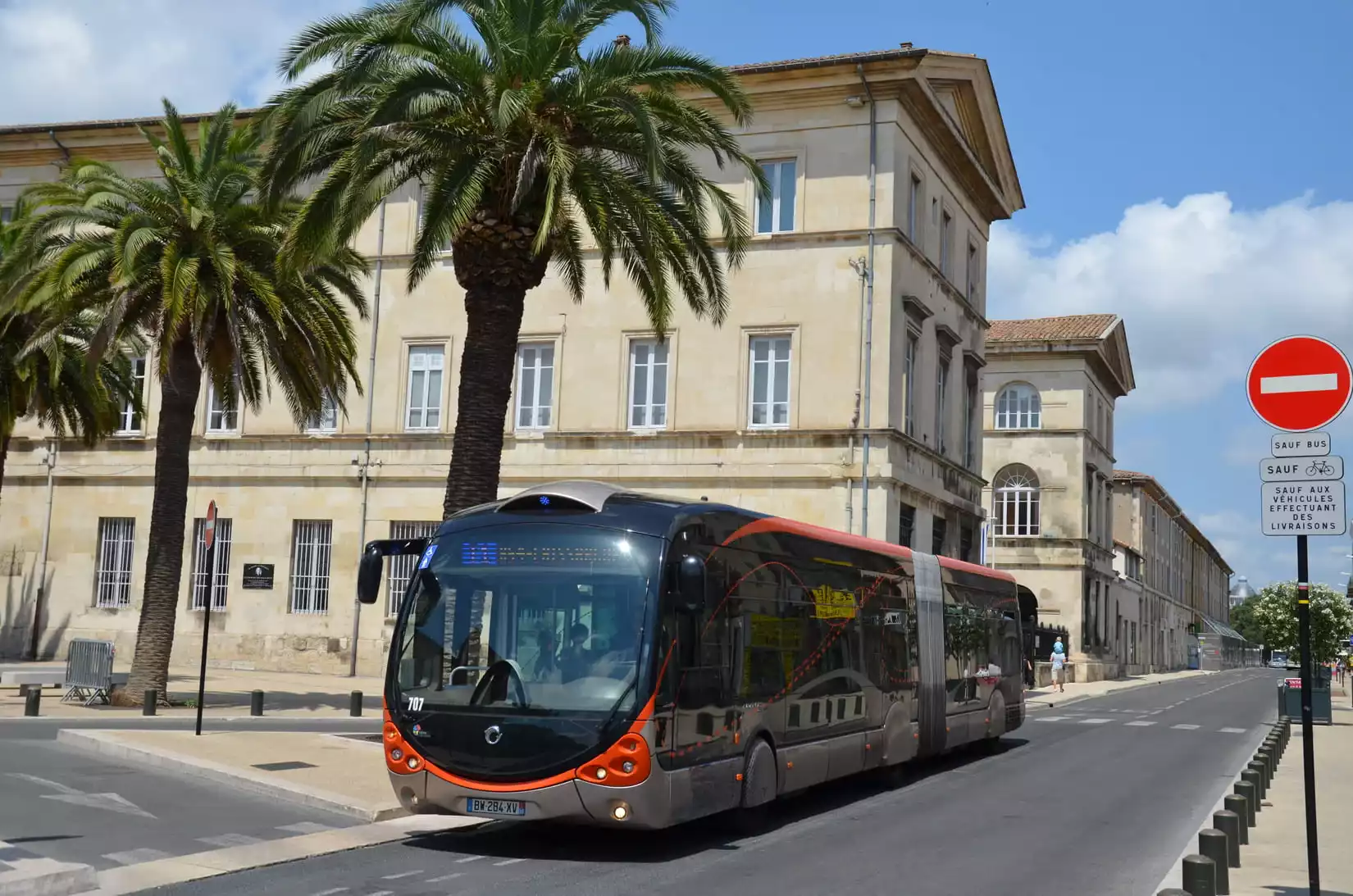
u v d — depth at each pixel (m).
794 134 35.22
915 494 35.88
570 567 12.20
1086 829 14.65
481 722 11.80
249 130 25.17
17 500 40.91
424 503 37.31
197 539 39.38
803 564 15.59
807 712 15.27
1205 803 17.19
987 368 65.75
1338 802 17.31
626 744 11.49
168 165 24.95
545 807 11.54
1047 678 57.28
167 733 18.98
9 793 13.73
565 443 35.97
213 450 39.44
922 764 22.00
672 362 35.44
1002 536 64.25
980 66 39.84
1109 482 73.00
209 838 11.92
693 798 12.24
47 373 29.17
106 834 11.79
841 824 14.71
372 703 28.92
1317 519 9.38
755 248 35.06
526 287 19.16
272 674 37.09
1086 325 66.62
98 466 40.31
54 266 23.73
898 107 34.59
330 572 38.03
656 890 10.43
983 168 42.50
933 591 20.84
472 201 18.12
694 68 19.81
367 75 18.83
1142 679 77.00
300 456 38.59
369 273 27.30
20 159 41.56
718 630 13.06
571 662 11.84
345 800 13.87
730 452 34.56
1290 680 35.03
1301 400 9.50
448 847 12.26
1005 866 12.07
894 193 34.31
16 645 40.22
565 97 18.89
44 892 9.19
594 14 19.59
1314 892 9.15
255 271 24.64
